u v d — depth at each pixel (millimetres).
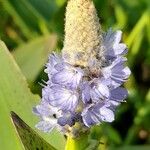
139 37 277
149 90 260
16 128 149
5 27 287
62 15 258
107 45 141
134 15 285
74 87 135
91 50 137
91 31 136
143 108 256
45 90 141
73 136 147
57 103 138
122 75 138
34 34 283
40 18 269
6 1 276
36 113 148
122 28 269
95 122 139
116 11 284
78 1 134
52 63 142
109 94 135
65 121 141
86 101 137
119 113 256
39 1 267
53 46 225
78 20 135
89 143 153
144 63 279
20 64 226
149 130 256
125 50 141
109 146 242
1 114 173
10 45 283
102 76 139
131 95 261
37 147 153
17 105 177
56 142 175
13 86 179
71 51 138
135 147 239
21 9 276
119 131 259
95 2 277
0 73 179
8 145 170
